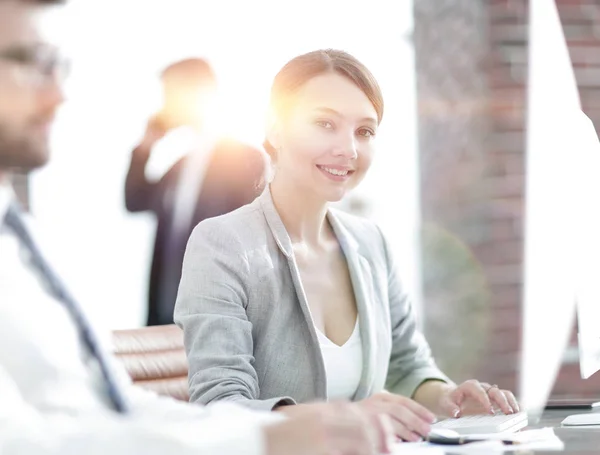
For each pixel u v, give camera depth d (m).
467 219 4.51
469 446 1.67
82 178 5.31
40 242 1.27
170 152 4.13
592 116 4.02
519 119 4.43
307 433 1.06
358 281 2.28
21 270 1.15
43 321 1.13
